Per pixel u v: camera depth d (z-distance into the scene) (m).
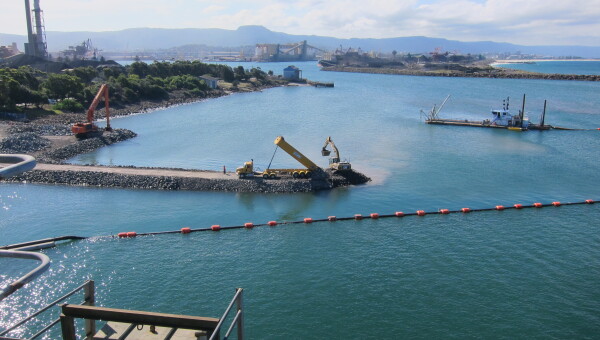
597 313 35.72
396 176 75.50
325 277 41.16
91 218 55.69
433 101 185.25
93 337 13.70
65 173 70.38
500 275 41.69
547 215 58.06
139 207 59.59
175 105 170.25
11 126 101.12
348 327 33.78
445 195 65.88
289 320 34.59
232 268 42.97
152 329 14.20
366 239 50.09
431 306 36.50
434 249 47.41
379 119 137.62
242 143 100.50
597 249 47.62
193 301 37.03
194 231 52.03
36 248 46.09
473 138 109.25
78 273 41.50
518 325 34.09
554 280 40.84
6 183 69.12
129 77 180.00
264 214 57.75
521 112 125.19
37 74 185.25
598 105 169.50
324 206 60.94
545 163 84.94
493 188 69.56
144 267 42.97
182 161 83.88
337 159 73.19
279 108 163.25
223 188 66.56
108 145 97.25
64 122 118.81
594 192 68.00
